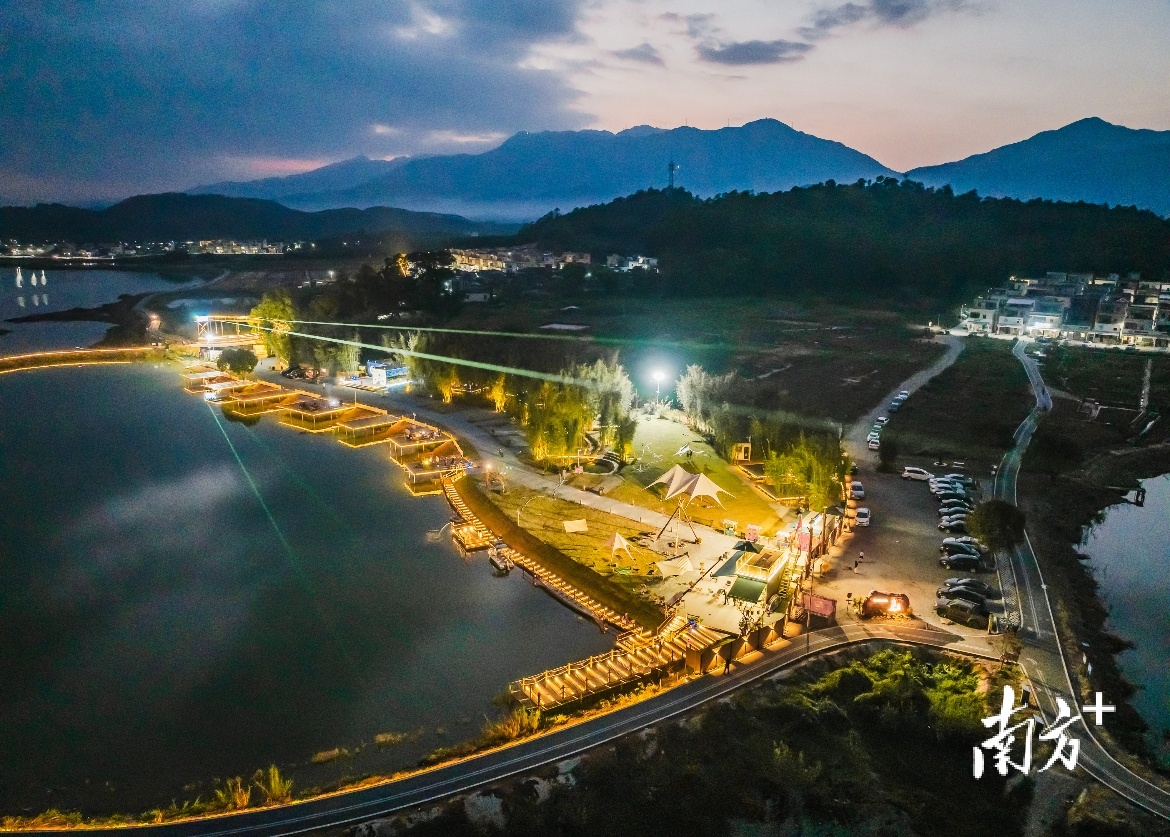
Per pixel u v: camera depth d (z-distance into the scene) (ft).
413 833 97.09
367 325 512.22
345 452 274.98
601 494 221.66
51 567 184.65
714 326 531.09
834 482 198.70
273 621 160.15
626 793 104.37
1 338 503.61
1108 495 232.94
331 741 121.90
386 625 158.30
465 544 193.26
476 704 130.82
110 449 277.44
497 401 313.32
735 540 187.52
